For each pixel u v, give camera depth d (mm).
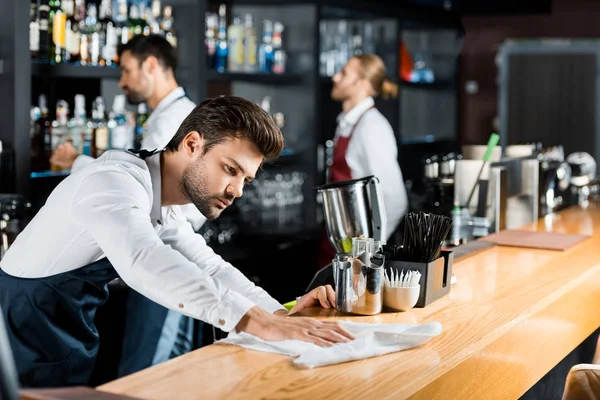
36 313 2346
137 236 1969
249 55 5277
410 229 2396
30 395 1445
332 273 2516
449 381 1870
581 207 4734
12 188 3695
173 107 3830
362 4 5840
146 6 4582
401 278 2318
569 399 2016
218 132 2084
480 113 8508
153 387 1694
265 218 5508
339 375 1779
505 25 8359
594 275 2994
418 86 6855
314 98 5523
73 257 2285
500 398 2213
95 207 2023
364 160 4730
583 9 8180
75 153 4031
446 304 2416
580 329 2879
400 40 6457
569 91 8305
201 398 1633
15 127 3678
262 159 2146
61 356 2412
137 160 2166
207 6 5281
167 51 3871
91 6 4227
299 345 1925
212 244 5023
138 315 3129
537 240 3506
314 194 5559
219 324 1957
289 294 5348
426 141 7137
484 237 3596
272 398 1637
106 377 3057
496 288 2629
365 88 4789
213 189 2135
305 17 5496
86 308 2424
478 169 3859
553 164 4555
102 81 4598
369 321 2215
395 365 1854
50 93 4316
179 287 1940
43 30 3930
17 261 2336
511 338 2246
